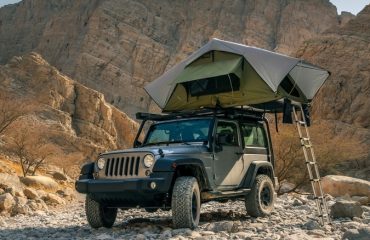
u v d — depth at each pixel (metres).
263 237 7.57
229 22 181.88
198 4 186.12
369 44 80.06
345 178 16.23
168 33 179.75
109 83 160.75
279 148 25.59
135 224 9.95
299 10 187.12
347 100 74.62
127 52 168.50
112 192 8.59
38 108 70.81
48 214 14.88
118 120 93.31
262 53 10.20
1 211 14.38
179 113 10.32
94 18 173.00
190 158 8.73
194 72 10.71
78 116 80.62
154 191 8.33
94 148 67.94
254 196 10.59
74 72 163.50
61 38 180.50
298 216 10.73
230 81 10.23
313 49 84.31
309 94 11.00
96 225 9.56
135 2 181.12
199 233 7.95
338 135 68.00
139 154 8.57
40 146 49.50
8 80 75.19
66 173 47.28
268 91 10.00
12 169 37.94
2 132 51.00
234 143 10.32
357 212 10.18
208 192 9.23
